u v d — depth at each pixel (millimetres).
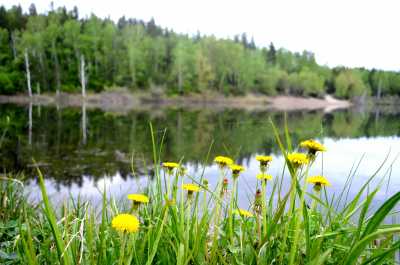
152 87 58094
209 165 9477
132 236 1243
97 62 59562
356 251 1023
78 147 12617
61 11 69625
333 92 96625
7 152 10977
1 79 45188
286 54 100250
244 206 4152
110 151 12023
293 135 18016
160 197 1752
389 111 63469
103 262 1304
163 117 27641
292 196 1205
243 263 1385
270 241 1361
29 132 15680
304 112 46344
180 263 1232
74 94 51031
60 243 1144
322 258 1072
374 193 1112
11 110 27531
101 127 18891
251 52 85375
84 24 66938
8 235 2152
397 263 1354
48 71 51750
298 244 1298
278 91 81250
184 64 62156
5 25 60250
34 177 7949
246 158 11250
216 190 1657
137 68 59594
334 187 7219
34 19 57781
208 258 1452
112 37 61594
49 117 23641
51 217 1127
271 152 12453
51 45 56406
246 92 70438
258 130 19953
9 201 3039
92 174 8555
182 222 1491
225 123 24188
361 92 91438
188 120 25750
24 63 51625
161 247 1463
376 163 10695
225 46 71125
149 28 88062
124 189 6711
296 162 1182
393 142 16609
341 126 25766
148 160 10617
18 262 1660
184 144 14094
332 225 1403
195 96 62562
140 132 17328
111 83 57188
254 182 6312
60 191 6430
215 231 1479
